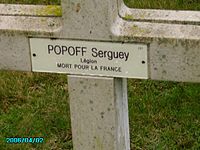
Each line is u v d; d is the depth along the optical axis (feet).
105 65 2.60
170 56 2.50
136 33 2.51
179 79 2.54
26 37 2.64
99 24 2.52
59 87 4.34
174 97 4.13
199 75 2.50
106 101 2.68
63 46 2.61
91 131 2.78
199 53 2.45
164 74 2.54
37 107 4.12
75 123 2.78
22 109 4.11
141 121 3.94
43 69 2.69
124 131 2.86
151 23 2.54
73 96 2.71
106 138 2.78
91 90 2.67
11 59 2.71
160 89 4.25
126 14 2.59
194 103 4.07
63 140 3.85
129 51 2.54
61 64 2.65
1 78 4.41
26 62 2.70
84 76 2.65
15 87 4.33
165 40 2.47
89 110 2.73
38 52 2.66
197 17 2.52
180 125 3.90
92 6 2.49
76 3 2.51
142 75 2.57
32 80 4.41
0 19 2.67
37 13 2.67
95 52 2.58
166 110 4.02
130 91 4.22
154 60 2.53
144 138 3.82
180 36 2.46
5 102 4.21
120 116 2.77
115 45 2.54
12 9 2.71
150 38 2.49
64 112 4.05
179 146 3.75
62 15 2.55
